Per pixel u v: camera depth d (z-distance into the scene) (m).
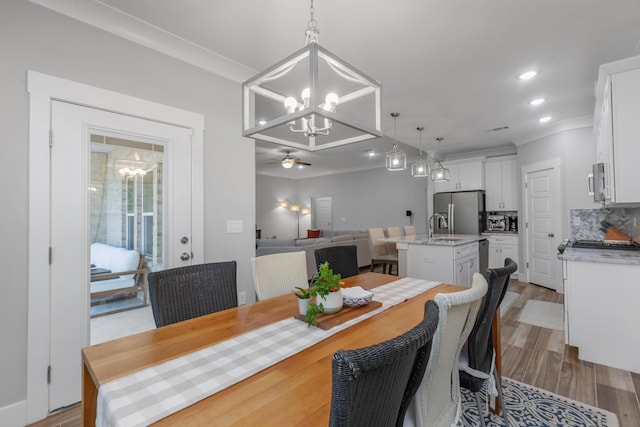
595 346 2.46
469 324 1.24
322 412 0.78
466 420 1.82
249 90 1.59
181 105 2.50
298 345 1.19
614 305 2.40
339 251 2.56
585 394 2.05
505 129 4.75
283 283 2.10
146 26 2.20
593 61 2.70
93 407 1.13
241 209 2.90
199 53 2.54
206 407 0.80
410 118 4.19
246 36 2.33
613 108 2.34
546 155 4.84
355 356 0.58
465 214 5.92
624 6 2.00
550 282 4.78
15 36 1.79
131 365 1.04
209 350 1.15
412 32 2.27
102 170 2.11
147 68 2.31
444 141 5.51
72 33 1.98
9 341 1.75
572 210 4.24
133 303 2.25
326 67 2.68
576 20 2.14
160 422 0.74
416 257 3.85
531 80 3.07
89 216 2.04
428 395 1.01
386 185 8.34
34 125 1.84
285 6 1.99
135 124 2.26
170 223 2.44
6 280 1.74
